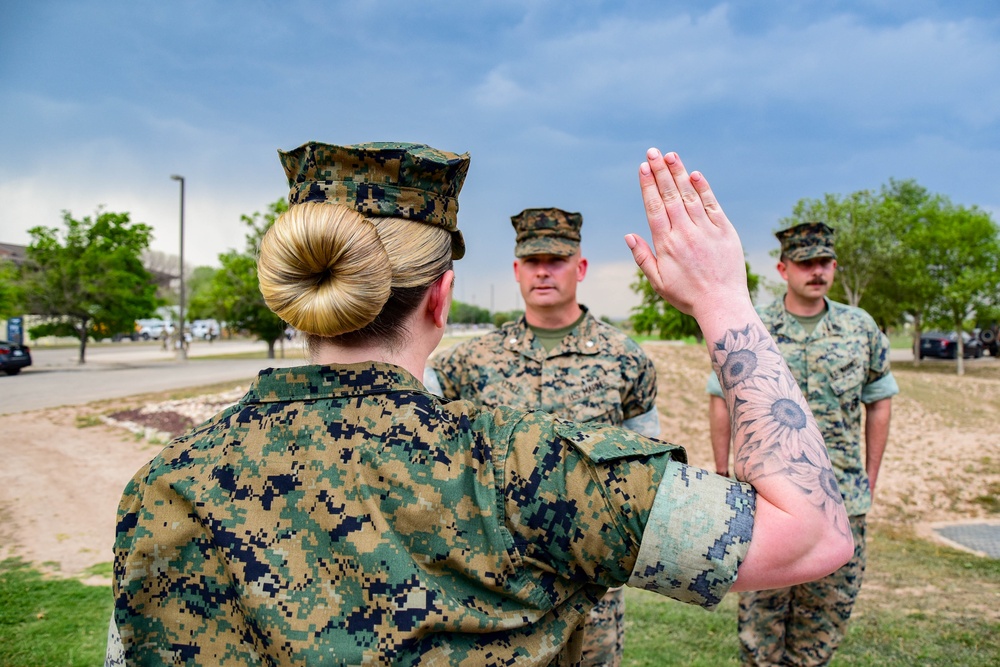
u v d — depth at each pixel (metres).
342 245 0.79
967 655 3.48
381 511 0.78
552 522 0.78
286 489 0.80
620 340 2.82
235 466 0.82
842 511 0.83
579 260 2.94
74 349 34.12
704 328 0.93
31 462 8.03
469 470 0.80
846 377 3.04
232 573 0.77
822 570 0.79
